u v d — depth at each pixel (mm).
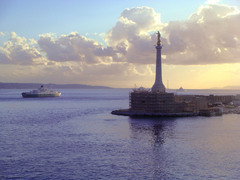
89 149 132000
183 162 112125
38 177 96750
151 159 115875
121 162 112188
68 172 101375
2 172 101250
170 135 165500
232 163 110625
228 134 167750
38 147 136125
